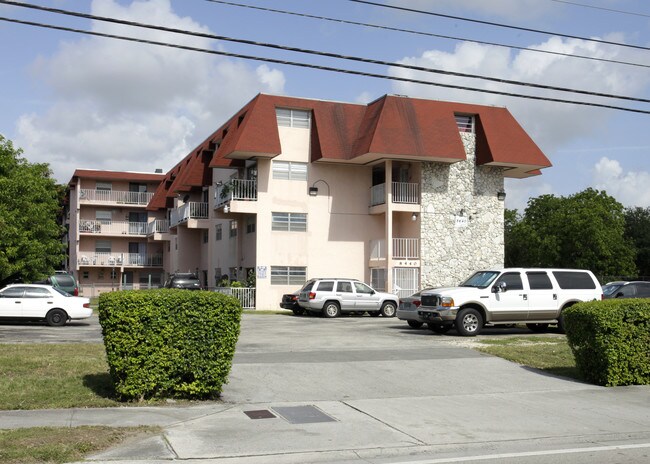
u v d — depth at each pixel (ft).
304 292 100.73
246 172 126.41
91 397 35.14
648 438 29.84
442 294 67.21
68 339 63.05
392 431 30.04
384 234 125.29
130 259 202.39
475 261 123.13
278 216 119.65
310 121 122.42
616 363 41.37
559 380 43.16
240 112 129.80
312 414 33.24
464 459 25.99
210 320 35.50
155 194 193.67
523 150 123.95
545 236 205.26
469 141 125.29
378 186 122.62
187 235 164.04
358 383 41.45
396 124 116.26
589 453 27.02
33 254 105.81
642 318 42.04
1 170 105.70
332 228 122.42
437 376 43.86
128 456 25.34
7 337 65.05
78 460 24.63
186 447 26.68
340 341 62.18
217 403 35.37
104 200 202.90
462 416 33.27
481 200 124.88
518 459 26.04
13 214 102.68
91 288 202.90
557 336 66.49
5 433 27.40
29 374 40.32
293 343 60.54
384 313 101.30
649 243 244.22
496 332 72.84
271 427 30.40
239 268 129.49
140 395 34.55
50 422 30.01
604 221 208.54
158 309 34.42
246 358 49.93
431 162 122.01
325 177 122.62
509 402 36.73
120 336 33.96
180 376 35.37
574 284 69.92
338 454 26.48
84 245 203.21
